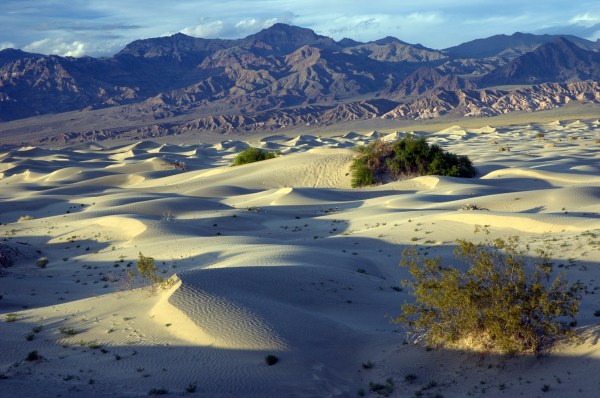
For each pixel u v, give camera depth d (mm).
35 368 18062
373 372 17719
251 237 43688
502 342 16547
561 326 16938
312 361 18188
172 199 66625
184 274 25469
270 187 91125
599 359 15258
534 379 15398
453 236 37781
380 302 25219
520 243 33562
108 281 34000
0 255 42250
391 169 89000
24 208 78812
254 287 24609
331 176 92438
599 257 27844
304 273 27344
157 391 15906
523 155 114312
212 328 20156
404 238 39156
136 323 22094
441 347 18062
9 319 24453
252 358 18250
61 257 44969
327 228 49625
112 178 114125
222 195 83562
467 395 15422
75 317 23953
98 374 17484
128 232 50156
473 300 17312
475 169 92750
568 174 75625
